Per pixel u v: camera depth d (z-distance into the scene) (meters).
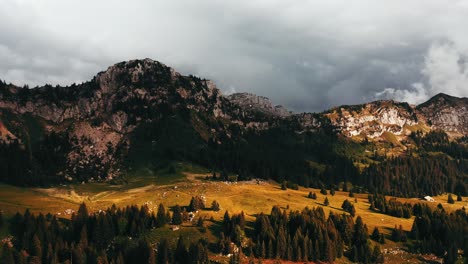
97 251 172.62
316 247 180.00
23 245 170.12
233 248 175.62
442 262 183.12
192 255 161.75
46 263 162.25
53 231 181.25
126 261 166.75
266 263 170.75
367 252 183.00
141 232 185.25
